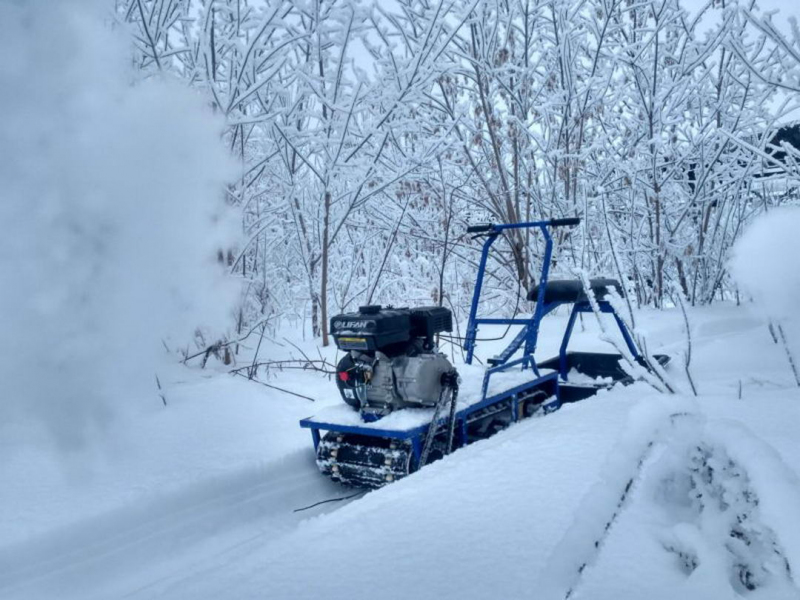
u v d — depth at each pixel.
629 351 5.96
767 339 5.67
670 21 8.62
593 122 9.60
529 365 5.15
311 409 5.16
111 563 2.99
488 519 2.29
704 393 3.96
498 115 8.95
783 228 1.27
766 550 1.75
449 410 4.00
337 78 6.83
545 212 9.24
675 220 9.89
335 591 1.88
